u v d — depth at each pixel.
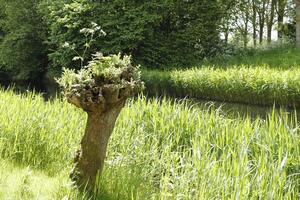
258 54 18.77
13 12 23.83
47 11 21.34
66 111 6.31
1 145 5.25
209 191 3.95
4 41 24.34
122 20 18.88
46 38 23.44
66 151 5.25
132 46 18.89
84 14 19.34
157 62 19.70
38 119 5.74
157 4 19.00
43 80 25.41
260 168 4.09
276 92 11.62
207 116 6.05
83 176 4.04
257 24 30.52
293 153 4.63
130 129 5.70
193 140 5.05
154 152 5.15
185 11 20.17
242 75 12.52
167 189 4.29
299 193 4.16
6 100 6.66
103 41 19.17
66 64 19.83
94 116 3.91
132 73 3.97
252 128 5.69
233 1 22.42
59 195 3.88
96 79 3.82
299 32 19.53
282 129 4.96
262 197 3.80
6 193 3.88
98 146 3.99
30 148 5.22
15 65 24.89
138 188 4.35
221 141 5.13
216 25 20.55
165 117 5.95
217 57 19.25
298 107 11.31
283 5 27.94
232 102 13.08
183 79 14.51
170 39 20.06
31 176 4.43
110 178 4.36
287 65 14.98
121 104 3.96
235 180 3.94
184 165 4.53
